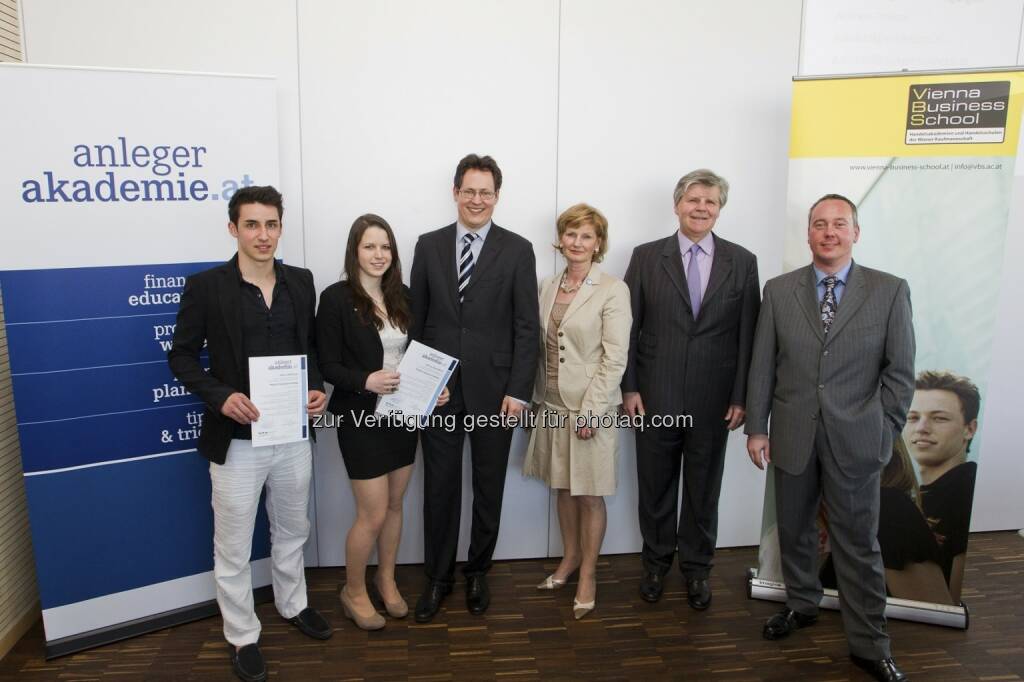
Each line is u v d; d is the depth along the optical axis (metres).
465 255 2.40
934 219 2.41
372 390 2.19
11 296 2.13
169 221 2.30
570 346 2.43
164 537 2.43
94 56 2.47
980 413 2.46
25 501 2.53
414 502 2.92
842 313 2.14
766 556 2.69
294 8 2.55
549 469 2.54
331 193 2.67
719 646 2.37
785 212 2.61
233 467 2.10
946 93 2.33
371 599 2.63
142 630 2.40
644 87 2.76
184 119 2.28
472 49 2.66
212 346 2.06
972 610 2.61
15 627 2.38
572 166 2.78
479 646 2.35
